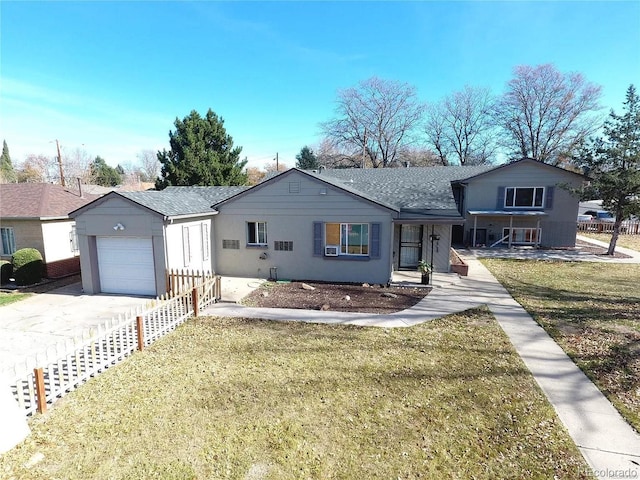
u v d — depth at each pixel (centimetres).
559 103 3728
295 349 727
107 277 1225
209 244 1420
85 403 527
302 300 1098
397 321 901
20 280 1324
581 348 716
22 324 916
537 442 431
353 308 1012
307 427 466
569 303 1049
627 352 694
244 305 1048
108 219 1166
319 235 1349
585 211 3747
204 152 2777
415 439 441
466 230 2280
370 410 504
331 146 4647
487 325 864
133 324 726
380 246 1298
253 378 602
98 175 5831
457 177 2333
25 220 1455
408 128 4294
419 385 574
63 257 1554
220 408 512
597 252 2016
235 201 1416
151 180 7519
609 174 1811
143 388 571
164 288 1162
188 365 656
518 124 3959
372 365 650
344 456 411
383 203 1291
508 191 2214
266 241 1419
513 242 2258
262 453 418
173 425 471
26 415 489
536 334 800
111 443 435
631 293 1164
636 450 416
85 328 884
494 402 522
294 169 1335
